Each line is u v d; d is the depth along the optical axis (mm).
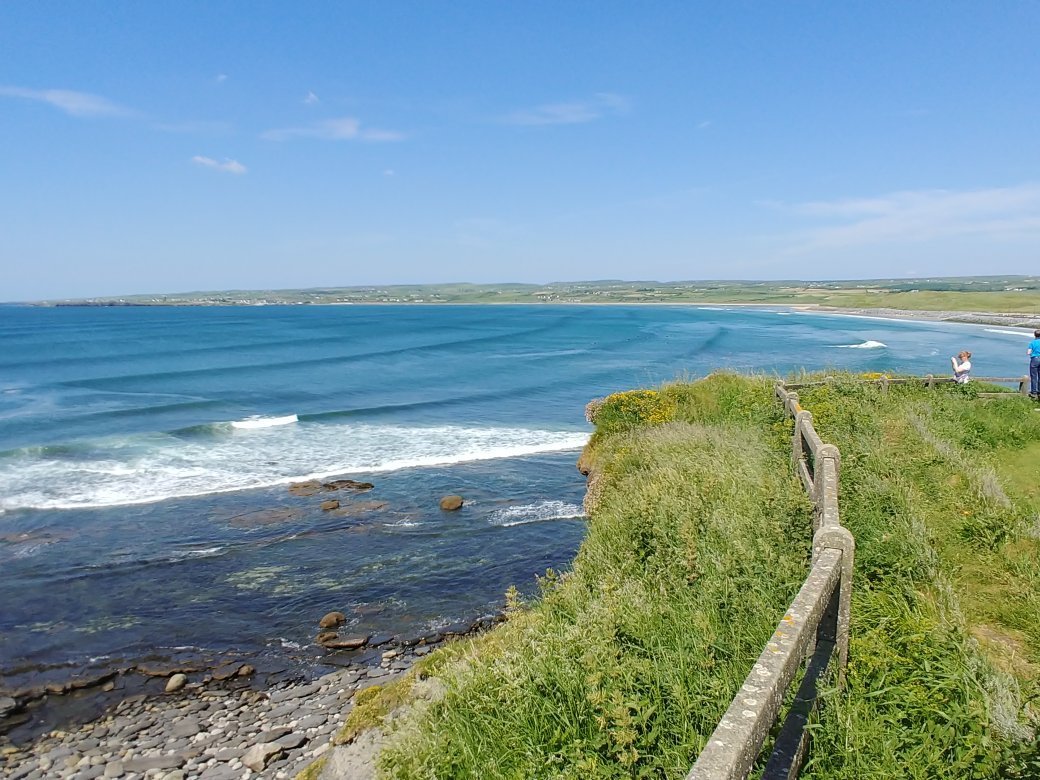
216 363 50219
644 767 3900
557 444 25141
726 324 105250
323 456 23219
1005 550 6527
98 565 14102
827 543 4266
